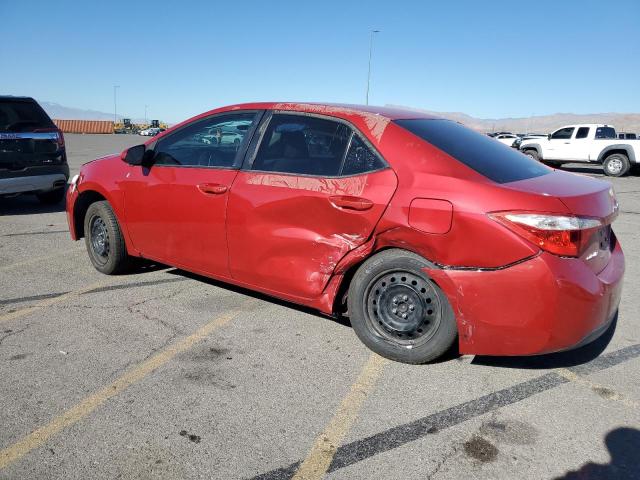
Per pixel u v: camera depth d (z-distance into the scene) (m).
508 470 2.41
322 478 2.34
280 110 3.88
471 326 2.99
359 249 3.31
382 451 2.53
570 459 2.49
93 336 3.72
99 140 41.56
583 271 2.86
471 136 3.79
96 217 5.04
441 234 2.98
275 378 3.19
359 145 3.42
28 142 7.96
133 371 3.24
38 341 3.63
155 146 4.53
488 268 2.89
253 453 2.50
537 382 3.19
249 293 4.63
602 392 3.09
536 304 2.81
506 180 3.10
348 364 3.38
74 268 5.35
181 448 2.53
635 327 4.06
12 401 2.89
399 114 3.69
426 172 3.14
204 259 4.12
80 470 2.37
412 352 3.29
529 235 2.80
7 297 4.48
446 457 2.49
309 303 3.60
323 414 2.83
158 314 4.14
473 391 3.07
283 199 3.58
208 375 3.21
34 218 8.11
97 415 2.78
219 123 4.16
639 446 2.59
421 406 2.91
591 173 21.11
